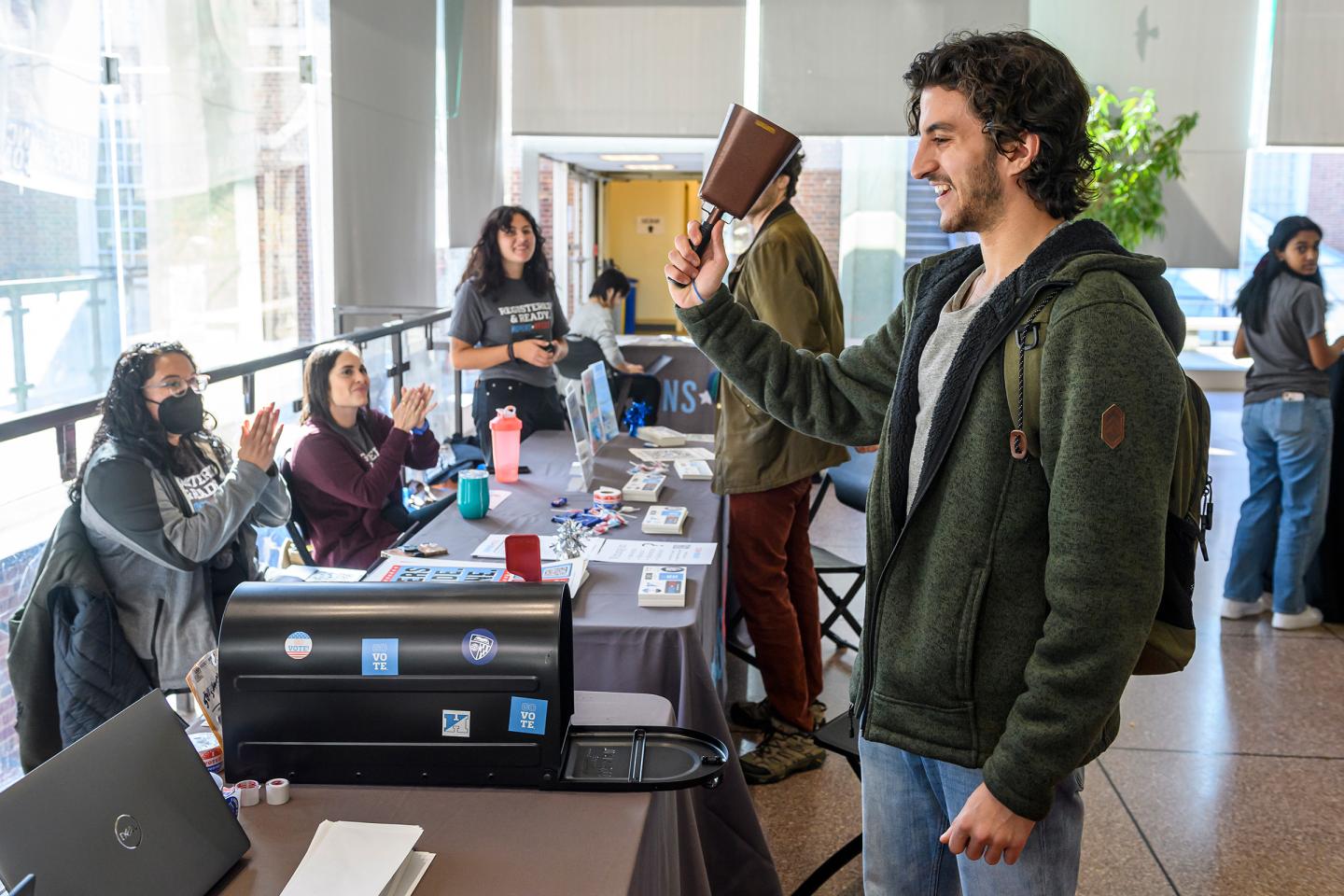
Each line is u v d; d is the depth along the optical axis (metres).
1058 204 1.31
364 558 3.17
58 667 2.27
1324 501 4.25
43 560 2.31
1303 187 11.00
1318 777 3.13
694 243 1.69
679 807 1.77
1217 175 6.93
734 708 3.40
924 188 7.80
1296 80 6.73
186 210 3.87
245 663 1.48
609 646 2.18
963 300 1.43
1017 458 1.28
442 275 6.32
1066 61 1.31
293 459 3.15
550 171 8.24
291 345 4.61
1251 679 3.82
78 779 1.17
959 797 1.40
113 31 3.61
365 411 3.48
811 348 3.04
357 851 1.28
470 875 1.27
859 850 2.41
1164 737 3.38
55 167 3.36
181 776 1.29
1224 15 6.78
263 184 4.42
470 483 2.96
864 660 1.46
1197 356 10.70
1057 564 1.20
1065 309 1.23
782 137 1.65
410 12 5.10
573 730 1.61
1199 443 1.31
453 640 1.46
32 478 2.51
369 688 1.47
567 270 8.86
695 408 7.23
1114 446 1.17
